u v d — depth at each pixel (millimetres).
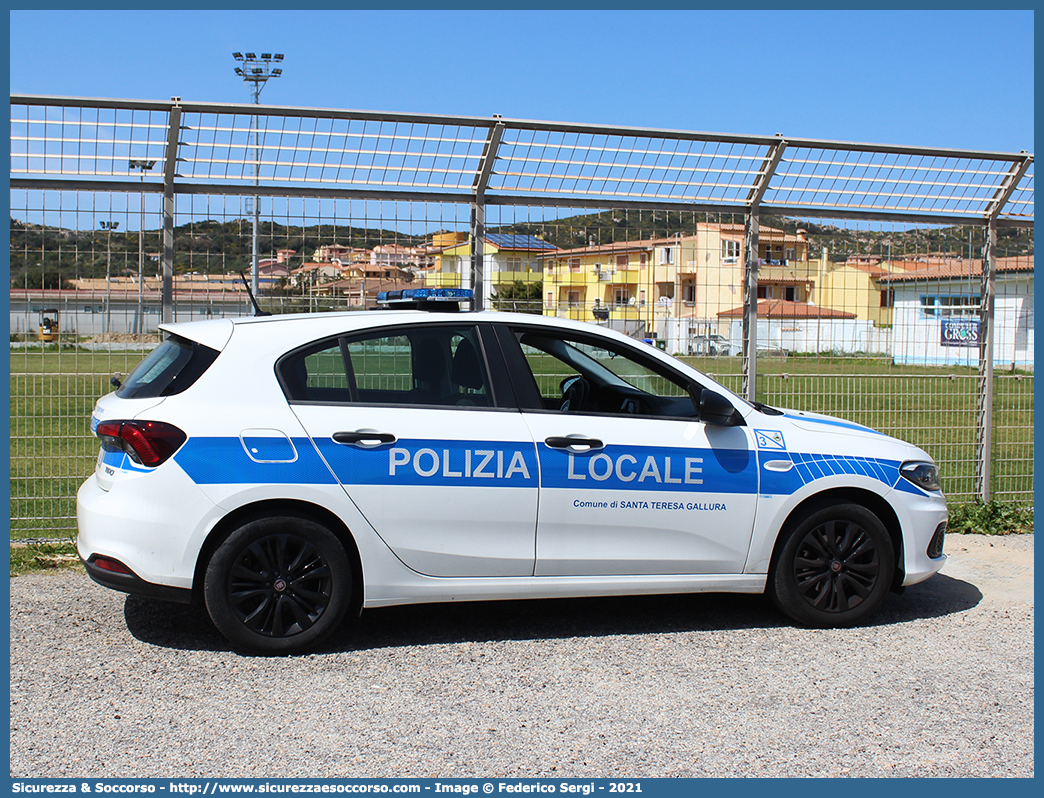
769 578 5031
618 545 4785
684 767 3357
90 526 4344
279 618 4426
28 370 6238
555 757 3422
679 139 7035
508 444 4648
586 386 5219
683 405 5008
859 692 4113
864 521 5074
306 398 4500
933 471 5316
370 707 3857
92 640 4621
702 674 4312
